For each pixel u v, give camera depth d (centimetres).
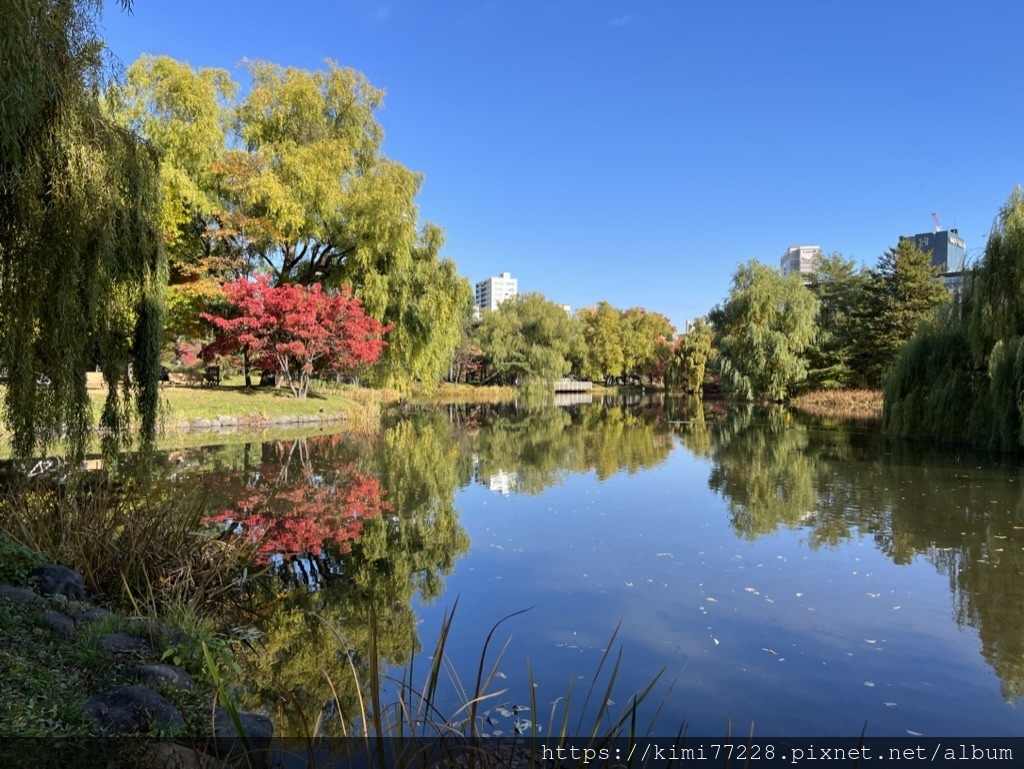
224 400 1981
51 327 514
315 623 513
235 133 2117
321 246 2316
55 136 483
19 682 288
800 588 601
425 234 2453
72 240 505
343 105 2214
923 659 454
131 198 594
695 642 481
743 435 1981
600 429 2244
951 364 1611
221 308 2161
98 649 345
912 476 1179
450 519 876
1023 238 1375
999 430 1403
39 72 421
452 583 615
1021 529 805
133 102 1786
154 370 631
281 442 1589
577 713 378
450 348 2891
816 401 3195
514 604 560
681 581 620
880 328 3184
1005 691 410
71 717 267
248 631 491
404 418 2512
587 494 1069
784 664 446
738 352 3300
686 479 1213
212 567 557
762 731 362
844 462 1366
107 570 501
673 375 5166
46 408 534
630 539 776
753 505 971
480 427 2291
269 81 2108
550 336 5175
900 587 601
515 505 975
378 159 2280
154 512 600
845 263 4431
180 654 373
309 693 390
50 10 452
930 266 3322
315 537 768
